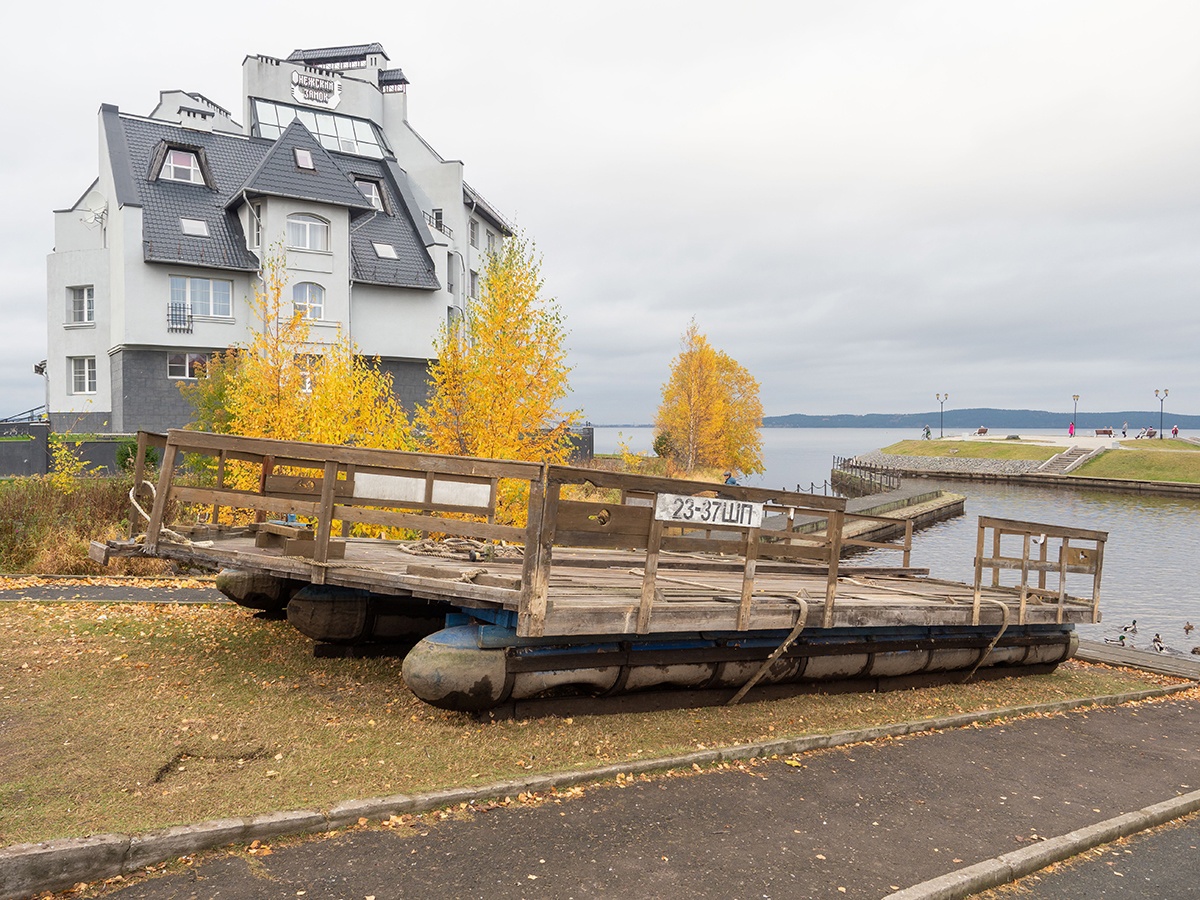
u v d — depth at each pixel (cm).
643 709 823
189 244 3444
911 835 591
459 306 4406
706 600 841
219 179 3775
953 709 967
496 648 724
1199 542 3866
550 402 1560
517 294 1542
